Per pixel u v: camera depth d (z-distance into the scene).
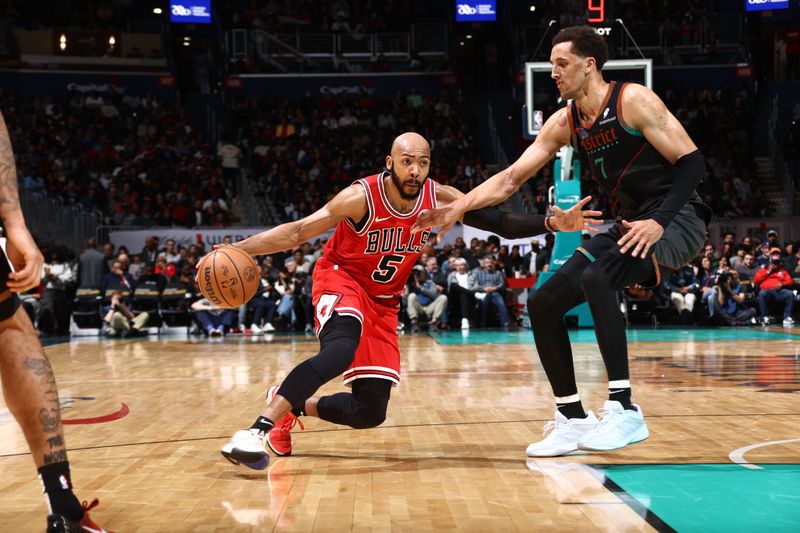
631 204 3.72
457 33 24.42
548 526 2.54
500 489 3.06
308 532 2.51
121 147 20.56
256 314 14.21
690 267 14.60
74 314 14.15
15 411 2.31
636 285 3.76
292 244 3.62
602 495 2.93
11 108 21.14
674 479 3.17
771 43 24.25
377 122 22.95
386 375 3.68
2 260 2.28
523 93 23.00
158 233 16.14
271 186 19.70
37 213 17.03
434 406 5.34
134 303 14.10
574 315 13.85
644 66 13.16
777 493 2.92
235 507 2.84
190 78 24.78
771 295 14.28
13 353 2.30
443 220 3.57
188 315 13.95
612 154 3.64
